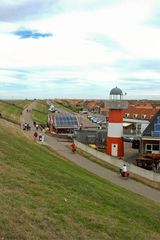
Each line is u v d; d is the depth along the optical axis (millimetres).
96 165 43375
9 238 11695
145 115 101312
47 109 170500
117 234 15297
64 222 14641
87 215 16516
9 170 21250
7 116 90250
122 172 37500
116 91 57531
